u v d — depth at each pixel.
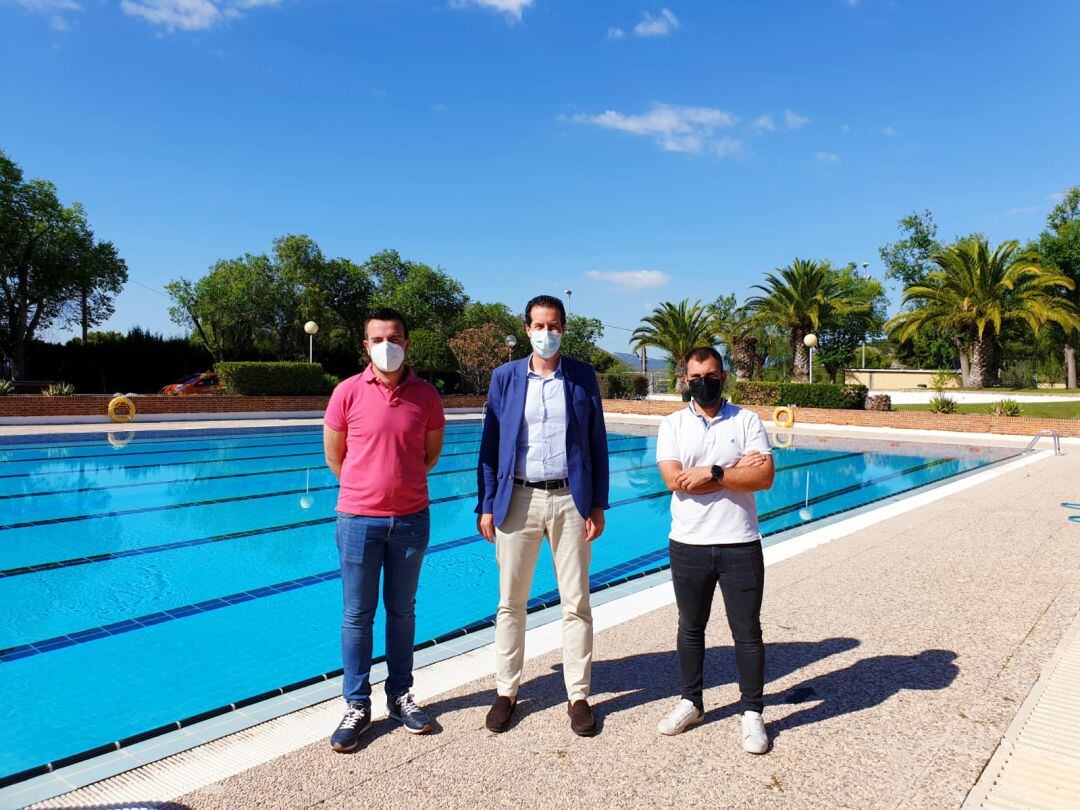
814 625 3.73
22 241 25.62
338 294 33.31
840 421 19.98
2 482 9.64
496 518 2.72
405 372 2.76
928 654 3.31
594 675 3.11
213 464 11.62
